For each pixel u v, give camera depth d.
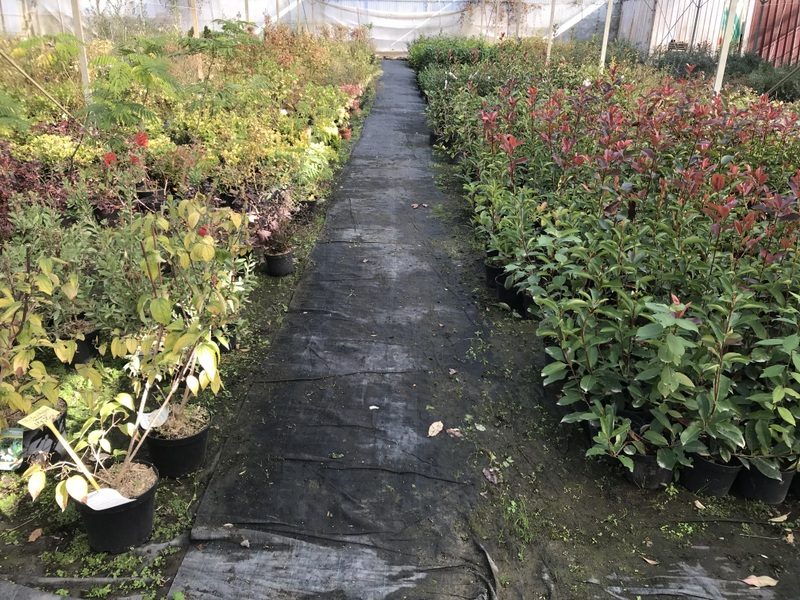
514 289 4.03
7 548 2.18
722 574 2.18
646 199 3.72
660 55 13.04
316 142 7.58
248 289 3.43
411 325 3.89
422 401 3.10
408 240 5.39
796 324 2.40
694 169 3.61
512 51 11.84
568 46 13.91
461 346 3.65
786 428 2.30
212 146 5.46
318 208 6.17
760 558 2.25
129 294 2.73
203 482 2.53
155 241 2.43
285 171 5.24
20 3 7.69
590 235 3.32
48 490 2.45
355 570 2.14
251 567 2.13
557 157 4.48
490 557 2.22
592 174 4.41
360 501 2.45
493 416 3.02
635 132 4.59
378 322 3.92
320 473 2.59
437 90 10.27
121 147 4.93
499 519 2.39
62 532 2.26
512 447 2.80
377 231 5.60
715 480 2.48
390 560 2.19
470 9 22.30
